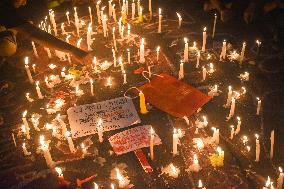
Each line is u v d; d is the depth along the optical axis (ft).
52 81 20.33
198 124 17.21
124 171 15.44
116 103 18.60
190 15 25.71
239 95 18.80
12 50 22.03
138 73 20.48
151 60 21.56
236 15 24.66
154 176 15.19
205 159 15.78
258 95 18.85
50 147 16.70
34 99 19.35
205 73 19.75
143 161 15.64
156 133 17.01
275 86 19.35
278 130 16.90
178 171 15.33
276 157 15.69
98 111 18.21
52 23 24.08
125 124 17.46
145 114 17.93
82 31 24.62
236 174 15.12
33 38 21.90
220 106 18.28
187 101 18.37
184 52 21.04
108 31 24.31
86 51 21.84
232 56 21.38
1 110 18.86
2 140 17.24
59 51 21.80
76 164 15.90
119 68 21.03
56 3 27.30
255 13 23.95
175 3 27.20
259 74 20.20
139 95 17.69
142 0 27.84
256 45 22.40
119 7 27.09
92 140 16.87
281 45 22.25
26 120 17.12
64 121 17.94
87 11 26.91
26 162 16.14
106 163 15.83
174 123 17.42
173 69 20.76
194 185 14.80
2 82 20.61
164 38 23.45
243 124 17.29
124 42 23.18
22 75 21.06
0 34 22.16
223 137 16.71
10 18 22.95
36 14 26.00
